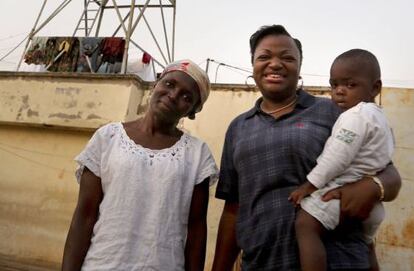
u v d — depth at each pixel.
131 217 2.04
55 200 9.03
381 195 1.93
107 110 8.81
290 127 2.22
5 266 8.52
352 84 2.28
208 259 7.65
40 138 9.47
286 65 2.33
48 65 10.63
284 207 2.10
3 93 9.56
